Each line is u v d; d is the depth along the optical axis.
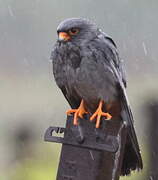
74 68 8.62
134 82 21.23
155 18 25.16
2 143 14.58
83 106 8.81
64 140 6.83
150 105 11.39
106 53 8.59
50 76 22.34
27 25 25.58
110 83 8.62
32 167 13.84
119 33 25.05
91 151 6.70
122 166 8.14
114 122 6.72
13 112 18.14
